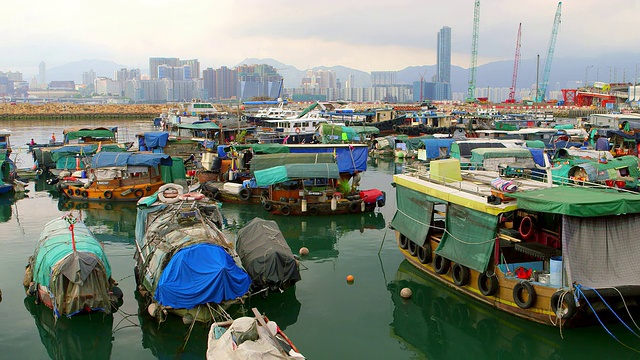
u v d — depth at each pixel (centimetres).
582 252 1395
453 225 1761
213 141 4766
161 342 1491
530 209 1459
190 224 1772
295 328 1595
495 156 2403
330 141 5250
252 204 3139
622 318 1466
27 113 10869
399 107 10450
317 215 2877
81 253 1564
